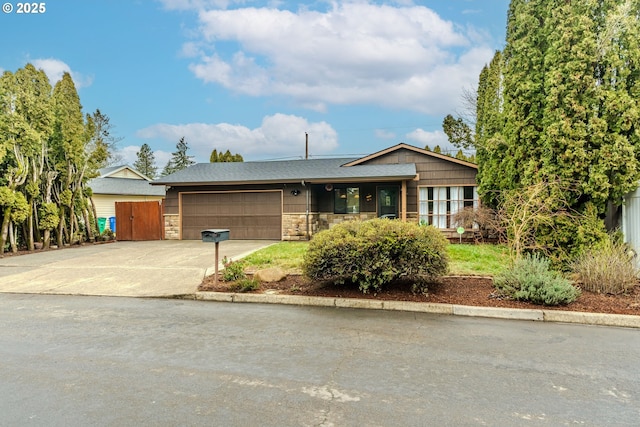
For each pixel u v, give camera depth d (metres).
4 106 11.41
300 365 3.49
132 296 6.54
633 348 3.98
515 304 5.46
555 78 7.36
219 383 3.11
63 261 9.88
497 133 11.30
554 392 2.95
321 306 5.82
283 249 10.52
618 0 7.10
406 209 14.11
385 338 4.29
